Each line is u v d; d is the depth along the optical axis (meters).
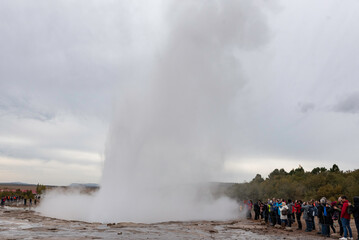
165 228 14.93
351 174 59.94
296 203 17.77
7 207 33.72
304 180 62.12
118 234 11.98
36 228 12.99
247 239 12.12
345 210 12.22
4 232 11.48
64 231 12.38
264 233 14.62
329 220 14.09
